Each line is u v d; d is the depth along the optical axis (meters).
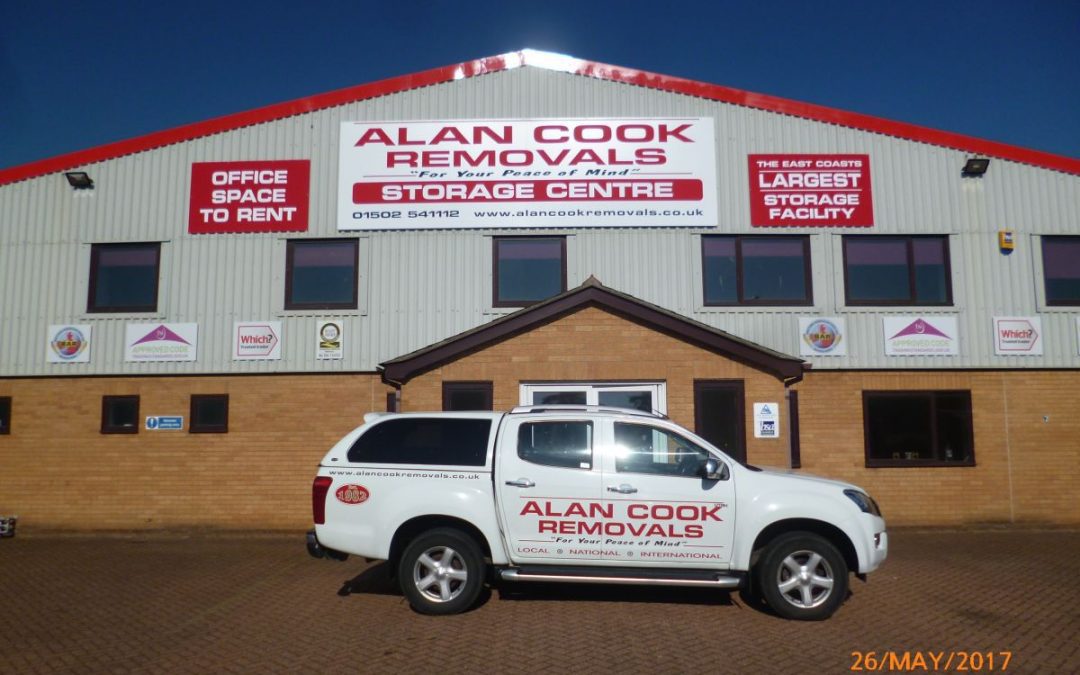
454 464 7.72
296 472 13.10
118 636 6.98
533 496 7.57
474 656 6.30
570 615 7.54
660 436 7.72
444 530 7.65
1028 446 13.06
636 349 12.25
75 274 13.69
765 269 13.56
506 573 7.50
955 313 13.35
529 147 13.72
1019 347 13.27
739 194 13.59
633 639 6.75
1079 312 13.35
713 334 12.14
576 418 7.81
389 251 13.58
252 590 8.75
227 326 13.45
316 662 6.20
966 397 13.20
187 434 13.21
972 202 13.62
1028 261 13.49
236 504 13.04
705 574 7.47
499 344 12.33
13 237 13.81
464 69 13.91
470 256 13.53
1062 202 13.63
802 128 13.75
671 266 13.45
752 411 12.11
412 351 13.30
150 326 13.48
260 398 13.27
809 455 13.00
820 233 13.54
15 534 12.95
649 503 7.50
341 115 13.91
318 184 13.77
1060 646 6.60
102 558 10.88
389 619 7.43
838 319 13.30
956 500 12.91
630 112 13.78
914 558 10.43
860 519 7.48
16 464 13.24
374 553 7.57
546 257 13.59
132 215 13.80
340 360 13.31
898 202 13.62
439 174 13.70
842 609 7.79
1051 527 12.85
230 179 13.81
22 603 8.23
